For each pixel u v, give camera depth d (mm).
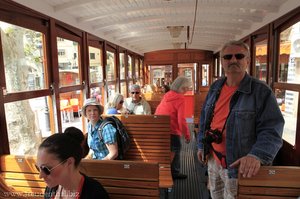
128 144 2779
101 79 4828
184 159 4789
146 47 8727
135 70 8359
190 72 9805
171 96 3496
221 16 3914
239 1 3096
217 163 1898
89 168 1725
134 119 3387
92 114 2580
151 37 6430
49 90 2859
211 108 1905
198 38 6648
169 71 9945
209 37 6418
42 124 2809
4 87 2102
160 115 3348
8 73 2209
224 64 1752
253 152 1418
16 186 2059
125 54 6734
